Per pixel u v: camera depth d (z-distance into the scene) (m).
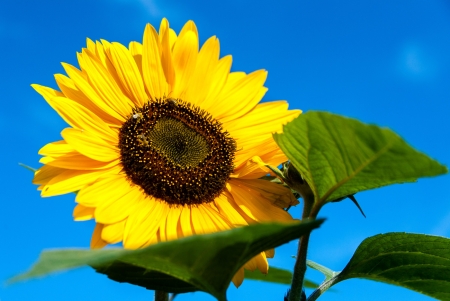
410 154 0.38
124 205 0.52
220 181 0.56
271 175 0.55
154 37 0.57
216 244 0.38
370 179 0.42
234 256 0.39
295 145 0.42
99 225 0.49
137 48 0.58
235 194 0.56
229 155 0.57
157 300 0.48
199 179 0.56
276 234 0.38
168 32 0.58
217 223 0.54
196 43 0.59
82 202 0.49
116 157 0.54
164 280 0.41
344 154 0.41
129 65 0.56
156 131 0.56
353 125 0.38
